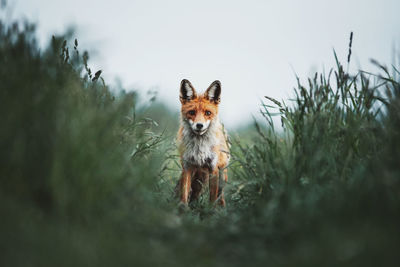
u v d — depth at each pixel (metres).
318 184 7.39
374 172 6.87
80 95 7.74
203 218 9.52
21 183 5.89
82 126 6.48
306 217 6.28
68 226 5.69
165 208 8.81
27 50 7.17
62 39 7.84
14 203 5.62
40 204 6.01
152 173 8.35
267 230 6.45
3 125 5.93
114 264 5.13
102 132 6.90
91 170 6.27
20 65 6.82
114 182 6.69
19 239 5.09
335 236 5.55
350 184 6.93
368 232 5.50
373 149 7.75
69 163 6.06
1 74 6.55
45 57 7.45
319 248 5.43
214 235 6.63
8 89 6.36
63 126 6.23
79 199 6.00
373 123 7.99
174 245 6.16
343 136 8.20
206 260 5.77
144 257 5.45
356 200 6.16
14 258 4.80
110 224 6.05
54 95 6.59
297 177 7.63
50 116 6.26
